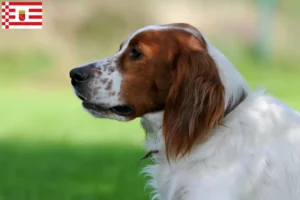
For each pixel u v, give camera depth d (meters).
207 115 6.47
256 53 32.75
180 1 32.78
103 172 12.91
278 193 6.46
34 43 30.97
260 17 32.75
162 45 6.74
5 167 13.59
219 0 32.91
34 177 12.55
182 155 6.55
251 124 6.61
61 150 15.71
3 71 30.48
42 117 21.78
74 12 31.70
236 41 32.62
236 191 6.41
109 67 6.96
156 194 7.17
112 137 17.78
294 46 32.81
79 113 22.75
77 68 7.06
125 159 14.29
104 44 31.72
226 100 6.63
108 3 32.03
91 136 17.98
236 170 6.47
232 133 6.58
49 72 30.45
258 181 6.46
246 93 6.83
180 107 6.58
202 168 6.57
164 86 6.75
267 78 29.78
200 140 6.59
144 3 32.47
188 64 6.60
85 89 6.98
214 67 6.59
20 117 21.83
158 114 6.88
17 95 26.97
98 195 10.91
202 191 6.49
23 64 30.77
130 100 6.89
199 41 6.76
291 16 32.91
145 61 6.78
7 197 10.79
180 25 6.88
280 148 6.56
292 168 6.51
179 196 6.71
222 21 32.69
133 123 20.66
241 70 31.19
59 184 11.86
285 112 6.79
